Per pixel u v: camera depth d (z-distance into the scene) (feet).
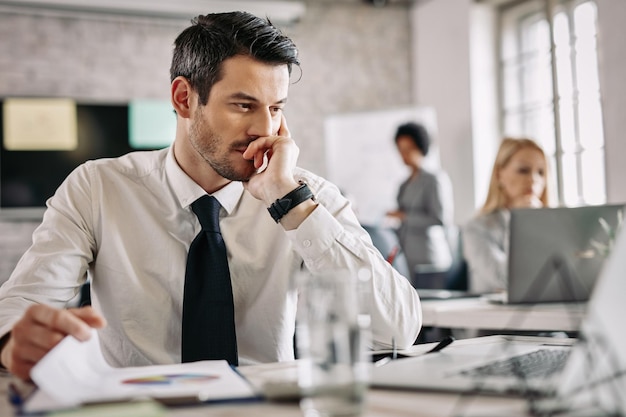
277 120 4.99
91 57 19.40
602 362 2.51
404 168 20.11
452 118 20.88
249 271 5.06
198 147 4.91
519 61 19.53
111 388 2.99
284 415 2.53
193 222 5.07
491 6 20.12
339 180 20.98
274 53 4.79
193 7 19.70
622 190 15.34
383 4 22.11
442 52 21.25
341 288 2.55
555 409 2.50
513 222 7.14
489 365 3.28
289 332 5.08
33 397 2.85
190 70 4.94
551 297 7.18
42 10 18.86
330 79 21.81
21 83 18.85
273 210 4.53
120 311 4.96
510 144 11.51
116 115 19.47
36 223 19.01
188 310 4.58
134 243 5.05
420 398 2.80
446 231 17.22
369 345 4.69
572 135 17.44
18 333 3.23
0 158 18.67
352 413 2.51
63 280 4.77
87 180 5.16
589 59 16.90
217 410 2.63
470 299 8.25
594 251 7.08
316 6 21.80
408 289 4.80
